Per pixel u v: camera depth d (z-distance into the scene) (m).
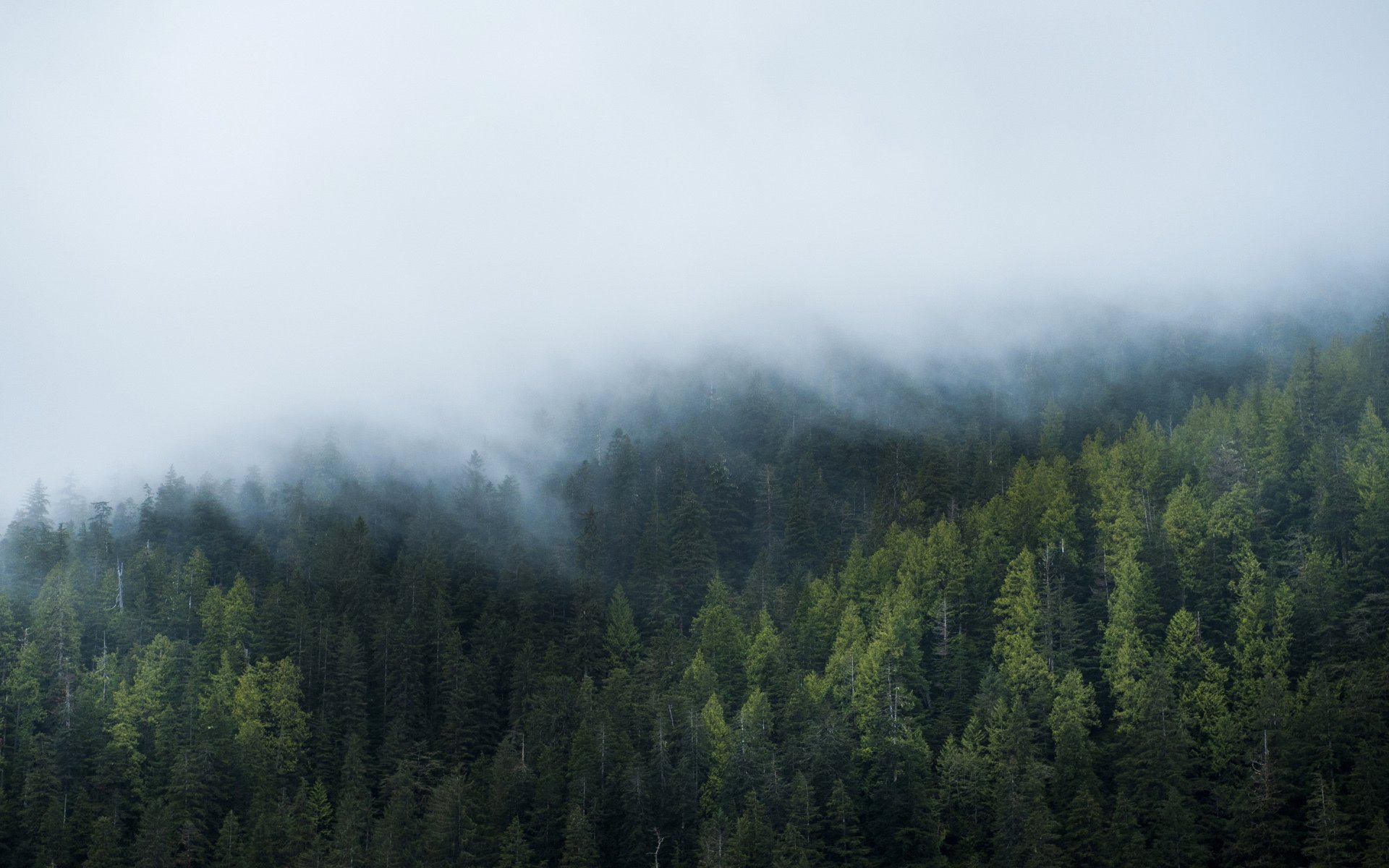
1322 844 82.81
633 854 98.12
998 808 93.38
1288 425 125.94
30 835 104.19
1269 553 111.50
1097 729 101.88
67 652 122.06
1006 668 106.62
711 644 119.38
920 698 111.44
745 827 92.00
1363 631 97.75
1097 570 115.50
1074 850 89.44
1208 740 95.81
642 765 103.38
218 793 107.38
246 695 116.62
